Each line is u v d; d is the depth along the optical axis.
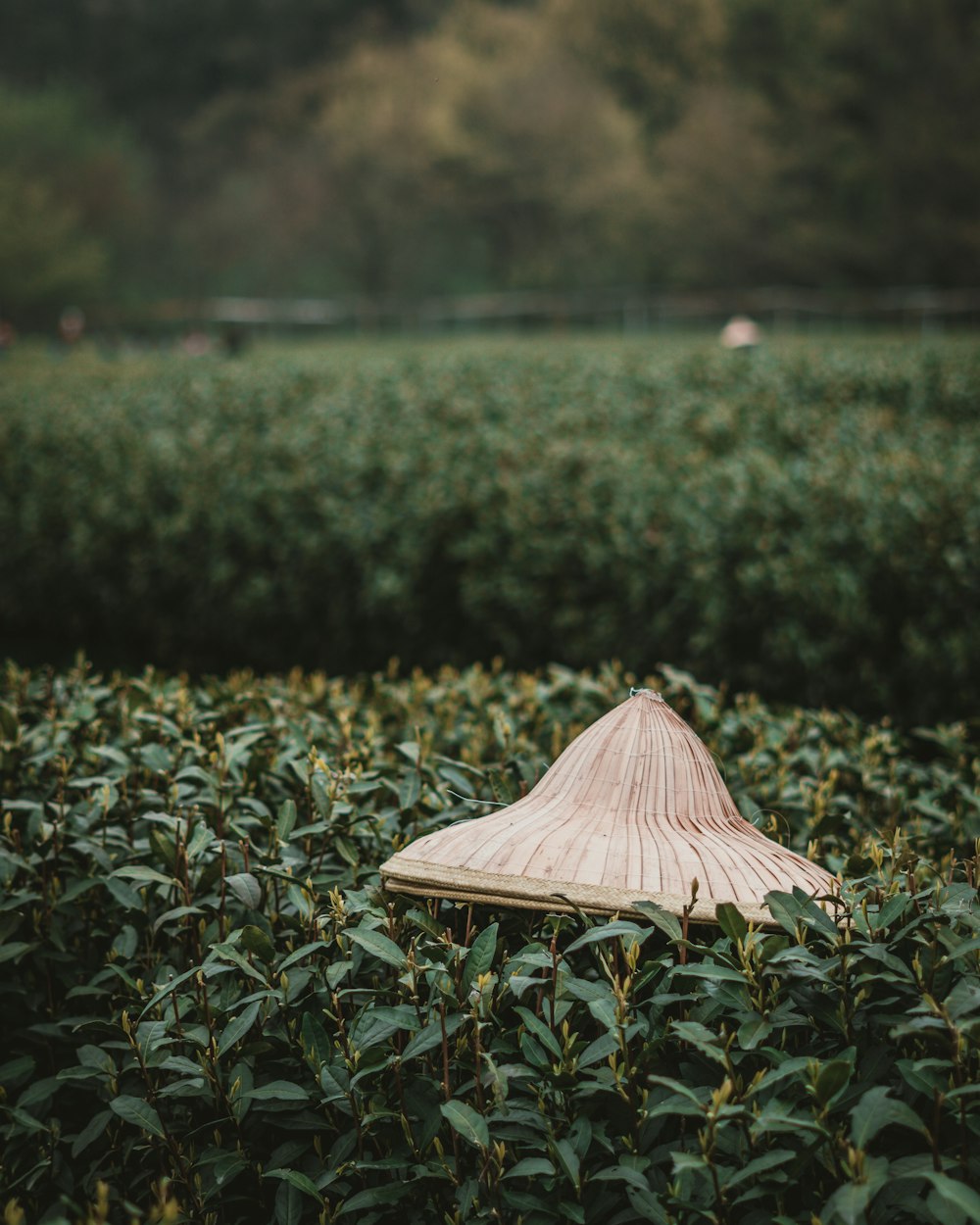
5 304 56.16
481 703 3.41
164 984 2.14
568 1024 1.80
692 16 58.31
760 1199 1.68
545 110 53.94
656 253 55.22
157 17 70.81
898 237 46.84
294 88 62.50
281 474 7.84
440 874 1.83
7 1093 2.34
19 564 8.94
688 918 1.74
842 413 9.91
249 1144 2.01
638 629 6.42
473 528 7.07
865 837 2.73
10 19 71.38
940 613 5.61
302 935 2.15
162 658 8.38
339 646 7.55
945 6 46.56
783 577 5.77
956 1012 1.59
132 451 8.76
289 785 2.67
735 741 3.20
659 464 7.27
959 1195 1.35
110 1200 1.99
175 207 65.25
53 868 2.43
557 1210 1.65
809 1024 1.70
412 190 56.44
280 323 57.66
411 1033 1.92
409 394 11.55
